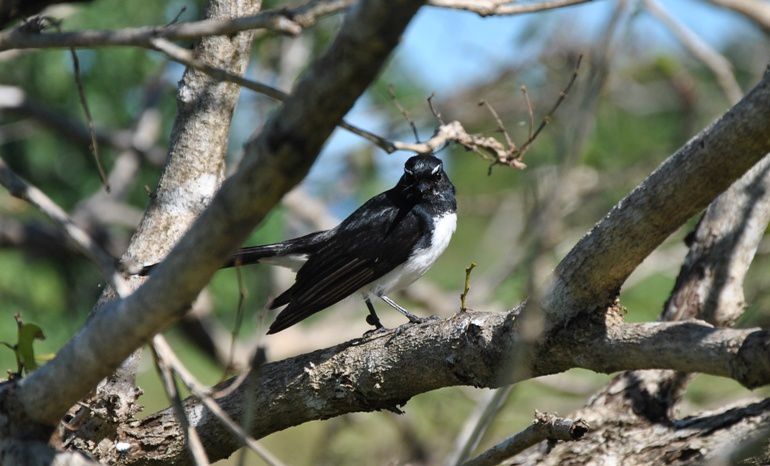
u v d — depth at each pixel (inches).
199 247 200.4
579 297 271.7
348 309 690.2
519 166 365.4
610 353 265.6
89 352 232.8
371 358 323.9
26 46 223.5
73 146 633.0
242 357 592.7
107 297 328.2
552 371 286.2
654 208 255.4
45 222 640.4
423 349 312.2
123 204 636.7
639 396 356.2
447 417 573.0
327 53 176.4
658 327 253.1
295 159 184.5
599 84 206.1
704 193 250.5
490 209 723.4
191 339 597.9
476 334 298.5
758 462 296.7
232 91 351.6
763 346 220.2
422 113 696.4
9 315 580.4
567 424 291.6
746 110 237.0
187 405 333.7
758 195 373.7
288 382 331.6
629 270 266.4
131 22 570.9
